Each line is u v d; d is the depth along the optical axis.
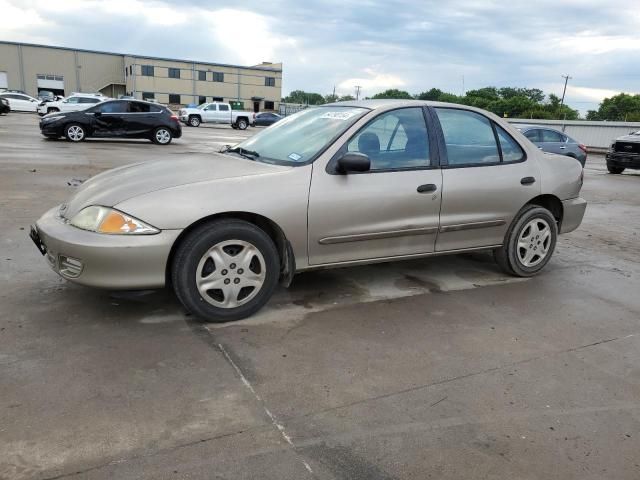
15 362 3.02
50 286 4.19
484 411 2.78
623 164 16.66
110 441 2.39
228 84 76.50
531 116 66.25
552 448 2.50
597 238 7.09
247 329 3.62
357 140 4.03
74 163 11.80
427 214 4.29
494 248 4.86
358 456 2.38
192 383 2.91
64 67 67.25
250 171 3.74
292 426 2.57
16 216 6.43
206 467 2.26
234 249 3.64
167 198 3.42
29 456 2.27
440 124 4.44
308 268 3.94
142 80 70.06
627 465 2.40
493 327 3.87
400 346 3.48
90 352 3.18
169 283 3.64
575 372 3.24
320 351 3.36
